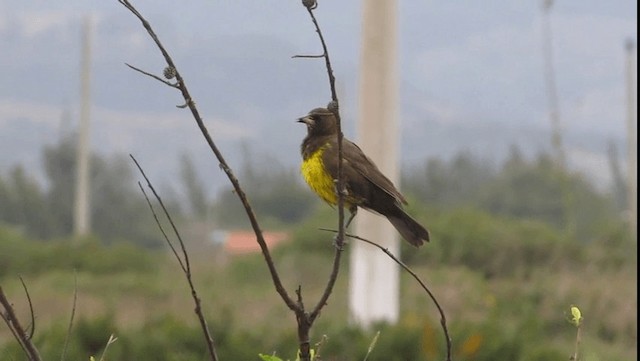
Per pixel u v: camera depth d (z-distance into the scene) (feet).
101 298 72.95
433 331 41.37
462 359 41.73
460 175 205.98
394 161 45.14
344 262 87.86
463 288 71.10
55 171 182.60
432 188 203.00
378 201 23.08
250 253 102.58
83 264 97.55
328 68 15.99
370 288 45.68
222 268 95.35
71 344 39.52
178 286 81.51
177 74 15.65
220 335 42.29
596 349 55.57
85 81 132.87
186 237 176.35
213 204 203.00
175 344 41.19
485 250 86.94
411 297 68.69
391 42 44.96
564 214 162.20
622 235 91.30
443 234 89.04
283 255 91.76
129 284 81.71
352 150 23.25
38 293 73.67
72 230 180.86
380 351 41.32
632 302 64.75
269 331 44.80
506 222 93.09
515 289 70.90
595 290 68.13
